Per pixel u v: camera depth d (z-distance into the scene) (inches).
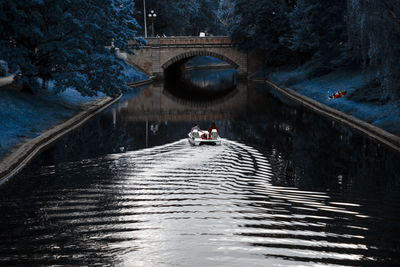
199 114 1502.2
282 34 2888.8
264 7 2802.7
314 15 2128.4
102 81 1526.8
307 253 438.9
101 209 560.7
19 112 1144.2
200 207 566.9
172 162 807.1
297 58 2785.4
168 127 1219.9
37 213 549.3
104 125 1250.6
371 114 1259.2
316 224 514.3
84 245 456.4
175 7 3978.8
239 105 1754.4
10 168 733.3
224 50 3144.7
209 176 716.7
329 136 1084.5
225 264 416.2
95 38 1475.1
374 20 1026.7
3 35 1389.0
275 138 1055.6
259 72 3115.2
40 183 677.3
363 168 780.0
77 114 1395.2
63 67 1501.0
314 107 1635.1
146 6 3944.4
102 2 1473.9
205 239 470.3
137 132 1136.8
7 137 935.7
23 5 1311.5
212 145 966.4
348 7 1457.9
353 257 431.5
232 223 514.3
